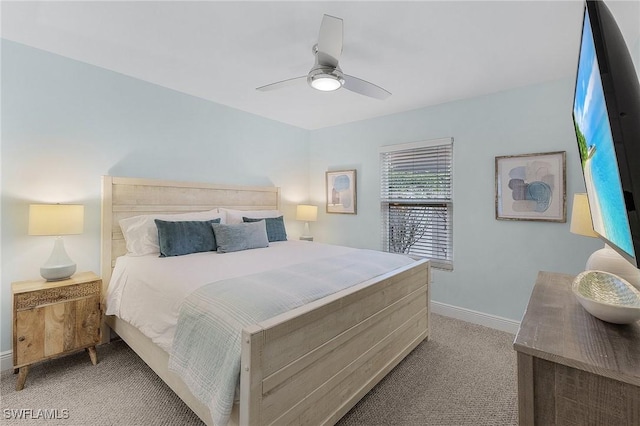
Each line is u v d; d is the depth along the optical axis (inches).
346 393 65.2
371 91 87.4
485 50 83.0
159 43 82.8
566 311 39.7
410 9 65.9
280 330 49.3
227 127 135.8
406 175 139.0
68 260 87.0
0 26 75.7
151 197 110.0
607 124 26.6
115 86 102.3
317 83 77.9
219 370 48.8
